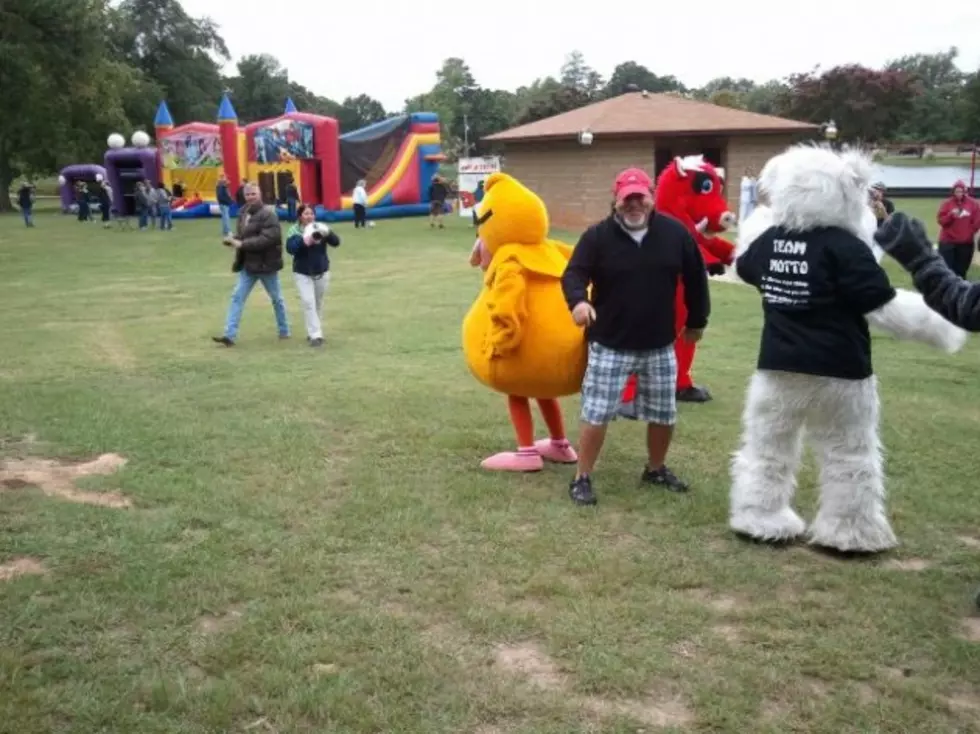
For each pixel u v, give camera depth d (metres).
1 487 5.52
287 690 3.34
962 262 14.02
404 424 6.91
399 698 3.32
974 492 5.48
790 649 3.67
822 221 4.40
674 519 5.06
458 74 91.19
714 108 28.47
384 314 12.52
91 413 7.23
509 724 3.18
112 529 4.84
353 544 4.68
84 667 3.50
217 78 78.31
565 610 3.98
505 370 5.56
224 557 4.52
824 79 51.78
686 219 7.51
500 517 5.06
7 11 38.19
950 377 8.49
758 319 11.58
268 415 7.19
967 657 3.60
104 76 44.84
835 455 4.58
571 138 25.86
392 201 33.78
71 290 15.47
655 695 3.36
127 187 37.12
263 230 10.28
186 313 12.91
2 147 42.31
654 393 5.38
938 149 60.66
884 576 4.35
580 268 5.12
